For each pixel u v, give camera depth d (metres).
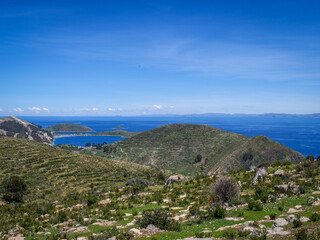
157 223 15.27
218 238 11.49
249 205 17.31
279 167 37.62
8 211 27.91
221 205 19.73
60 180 63.91
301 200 17.77
